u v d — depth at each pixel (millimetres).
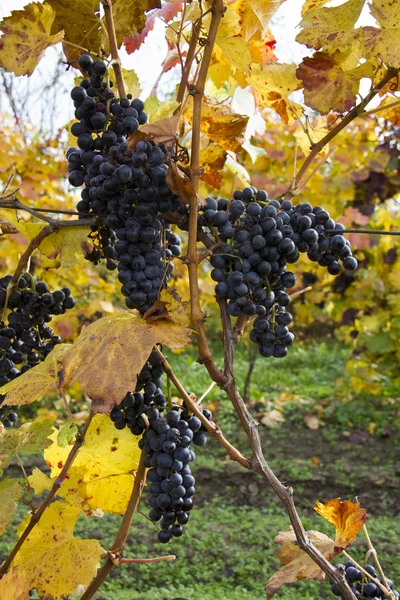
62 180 3637
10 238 2711
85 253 760
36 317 785
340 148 3648
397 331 3654
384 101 807
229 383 648
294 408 4176
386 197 3562
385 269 3717
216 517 2799
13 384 653
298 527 627
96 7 732
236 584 2283
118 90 702
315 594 2176
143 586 2252
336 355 5762
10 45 708
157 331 615
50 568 699
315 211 699
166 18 874
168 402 698
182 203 656
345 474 3203
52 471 806
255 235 664
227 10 780
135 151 638
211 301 4020
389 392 4328
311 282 3658
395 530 2631
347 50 692
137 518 2668
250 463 638
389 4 665
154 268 661
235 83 929
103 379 588
